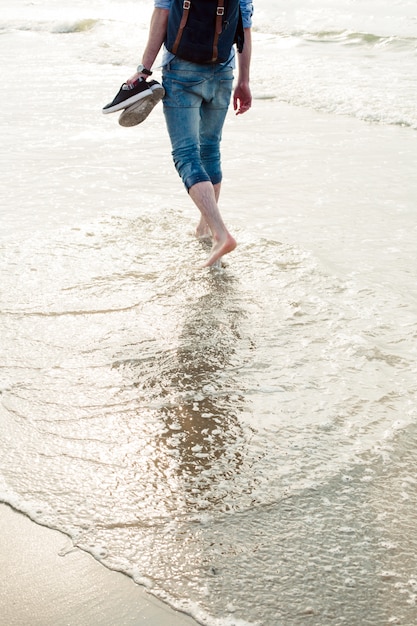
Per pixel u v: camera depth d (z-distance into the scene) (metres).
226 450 2.62
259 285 3.86
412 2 14.15
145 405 2.88
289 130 7.02
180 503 2.37
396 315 3.54
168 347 3.29
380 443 2.65
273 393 2.95
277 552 2.17
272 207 5.00
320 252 4.26
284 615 1.96
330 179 5.56
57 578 2.09
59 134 6.86
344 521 2.29
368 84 8.55
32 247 4.29
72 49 11.78
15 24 14.65
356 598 2.01
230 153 6.30
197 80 3.84
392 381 3.02
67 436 2.70
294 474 2.50
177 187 5.38
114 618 1.96
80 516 2.32
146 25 14.20
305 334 3.39
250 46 4.20
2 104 8.08
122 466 2.54
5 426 2.76
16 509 2.35
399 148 6.34
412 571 2.09
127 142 6.58
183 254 4.22
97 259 4.15
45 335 3.38
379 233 4.54
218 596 2.02
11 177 5.64
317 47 11.06
